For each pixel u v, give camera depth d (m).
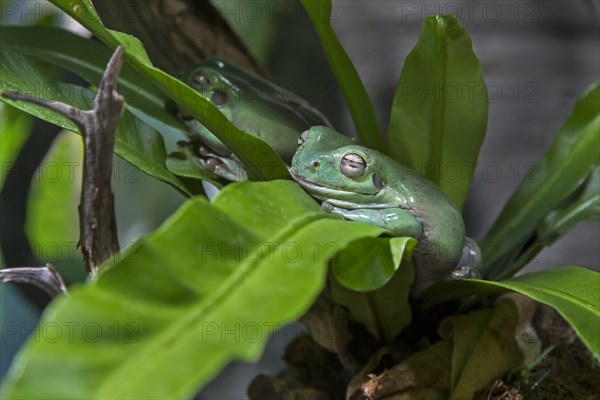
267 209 0.60
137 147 0.69
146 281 0.56
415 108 0.70
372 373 0.70
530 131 1.00
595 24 1.02
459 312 0.71
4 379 0.96
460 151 0.71
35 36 0.72
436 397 0.69
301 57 1.03
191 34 0.76
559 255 0.96
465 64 0.68
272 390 0.74
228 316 0.55
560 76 1.02
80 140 0.92
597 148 0.73
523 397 0.70
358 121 0.72
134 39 0.65
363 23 1.05
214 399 1.00
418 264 0.70
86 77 0.72
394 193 0.69
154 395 0.53
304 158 0.70
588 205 0.73
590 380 0.72
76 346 0.54
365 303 0.68
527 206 0.73
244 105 0.72
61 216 0.94
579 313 0.62
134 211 0.94
